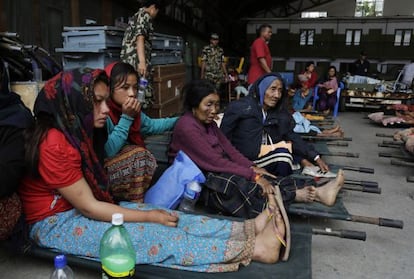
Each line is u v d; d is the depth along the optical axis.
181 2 11.68
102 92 1.69
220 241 1.70
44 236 1.73
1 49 3.34
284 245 1.69
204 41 13.70
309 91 7.73
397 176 3.69
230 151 2.58
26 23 4.68
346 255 2.14
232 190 2.25
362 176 3.67
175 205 2.27
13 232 1.73
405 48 14.07
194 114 2.43
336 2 18.73
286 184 2.47
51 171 1.54
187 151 2.42
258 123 2.78
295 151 2.96
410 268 2.03
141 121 2.55
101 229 1.67
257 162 2.78
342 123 7.00
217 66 7.53
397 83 8.33
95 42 4.14
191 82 2.40
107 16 6.75
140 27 3.65
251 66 5.27
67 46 4.26
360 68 10.59
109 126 2.11
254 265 1.69
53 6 5.20
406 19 13.84
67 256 1.71
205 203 2.37
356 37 14.57
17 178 1.58
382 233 2.42
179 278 1.58
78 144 1.61
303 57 15.23
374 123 7.02
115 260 1.35
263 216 1.82
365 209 2.83
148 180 2.24
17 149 1.55
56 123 1.58
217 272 1.63
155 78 4.87
